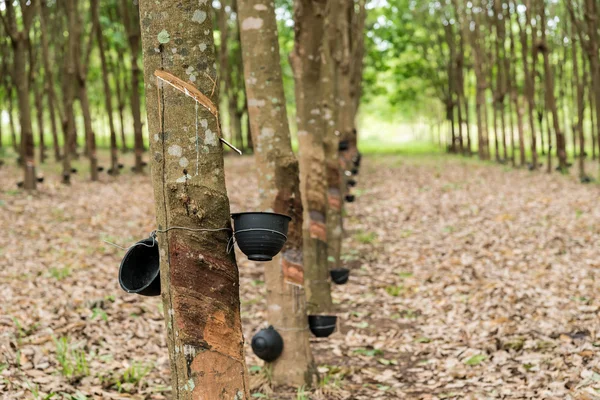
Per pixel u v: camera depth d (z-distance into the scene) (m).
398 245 9.57
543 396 4.18
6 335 5.16
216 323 2.45
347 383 4.87
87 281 7.11
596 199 11.70
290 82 28.30
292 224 4.72
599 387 4.19
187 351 2.43
